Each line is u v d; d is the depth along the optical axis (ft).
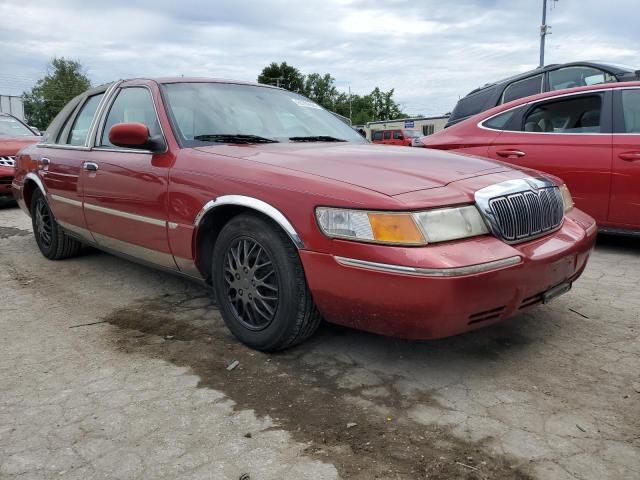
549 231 9.24
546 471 6.41
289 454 6.78
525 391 8.24
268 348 9.45
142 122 11.94
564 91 16.99
